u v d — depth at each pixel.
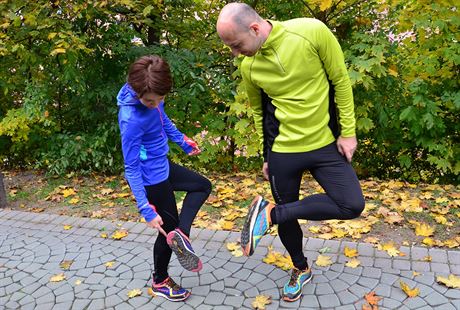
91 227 3.75
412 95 4.51
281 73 2.08
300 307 2.51
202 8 5.59
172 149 5.23
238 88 4.80
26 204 4.56
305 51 2.03
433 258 2.88
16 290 2.88
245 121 4.89
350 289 2.64
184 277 2.90
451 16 4.18
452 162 4.70
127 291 2.79
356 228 3.42
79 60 4.98
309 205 2.22
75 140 5.18
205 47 5.58
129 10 4.99
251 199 4.32
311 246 3.14
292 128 2.19
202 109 5.43
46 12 4.48
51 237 3.62
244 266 2.99
